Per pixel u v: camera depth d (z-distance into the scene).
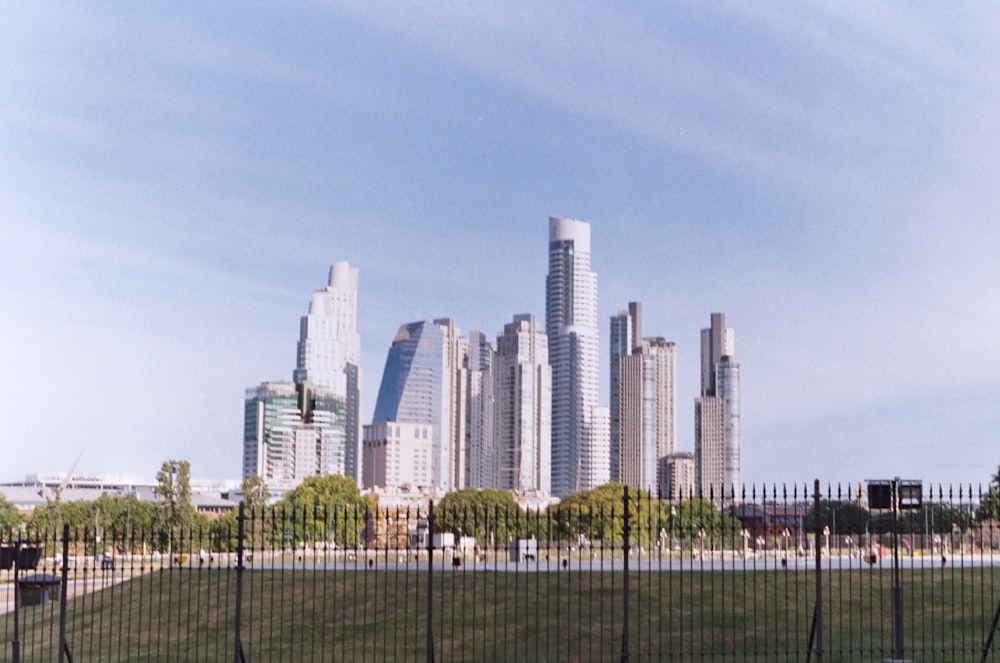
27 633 43.72
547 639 37.06
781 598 42.03
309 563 59.81
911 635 38.44
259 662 36.00
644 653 33.88
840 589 38.22
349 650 37.53
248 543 79.00
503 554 67.25
